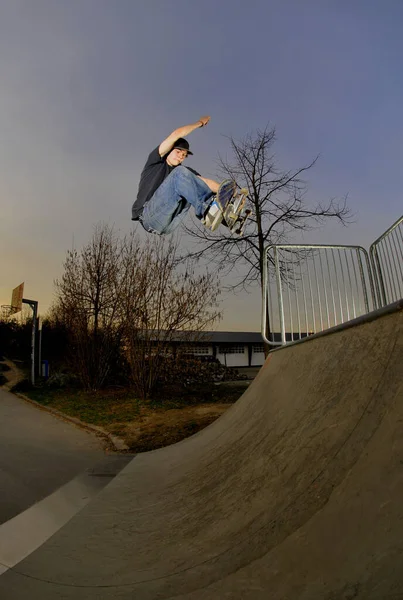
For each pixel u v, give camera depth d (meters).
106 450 6.75
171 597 1.71
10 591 2.06
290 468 2.24
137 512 3.03
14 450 6.43
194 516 2.56
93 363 14.95
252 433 3.36
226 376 18.97
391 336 2.18
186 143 3.24
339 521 1.53
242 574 1.64
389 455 1.54
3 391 15.14
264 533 1.85
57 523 3.27
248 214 3.42
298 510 1.81
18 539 2.92
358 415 2.00
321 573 1.39
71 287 15.62
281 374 3.96
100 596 1.91
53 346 25.84
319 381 2.84
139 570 2.08
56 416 10.16
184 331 14.25
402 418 1.62
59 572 2.22
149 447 6.82
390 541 1.27
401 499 1.34
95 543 2.57
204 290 13.96
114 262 15.33
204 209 3.13
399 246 5.37
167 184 3.07
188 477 3.46
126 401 12.27
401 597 1.09
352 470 1.69
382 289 6.00
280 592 1.43
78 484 4.47
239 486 2.57
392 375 1.92
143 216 3.26
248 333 35.44
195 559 1.98
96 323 15.26
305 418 2.59
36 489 4.53
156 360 13.48
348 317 6.07
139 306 13.80
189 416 9.57
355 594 1.21
